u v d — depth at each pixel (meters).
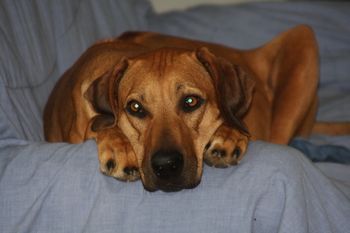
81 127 3.70
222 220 2.92
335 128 5.32
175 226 2.96
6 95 3.59
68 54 4.80
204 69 3.43
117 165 3.07
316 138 5.28
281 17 6.82
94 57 3.97
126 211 3.00
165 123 3.15
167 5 7.36
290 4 6.98
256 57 5.03
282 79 4.84
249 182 2.96
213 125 3.32
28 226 3.07
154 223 2.96
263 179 2.95
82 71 3.92
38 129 4.09
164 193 3.04
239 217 2.90
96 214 2.98
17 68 3.96
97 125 3.39
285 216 2.85
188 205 2.98
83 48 5.02
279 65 4.94
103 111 3.41
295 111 4.69
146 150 3.12
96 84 3.45
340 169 4.14
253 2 7.07
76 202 3.06
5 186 3.17
